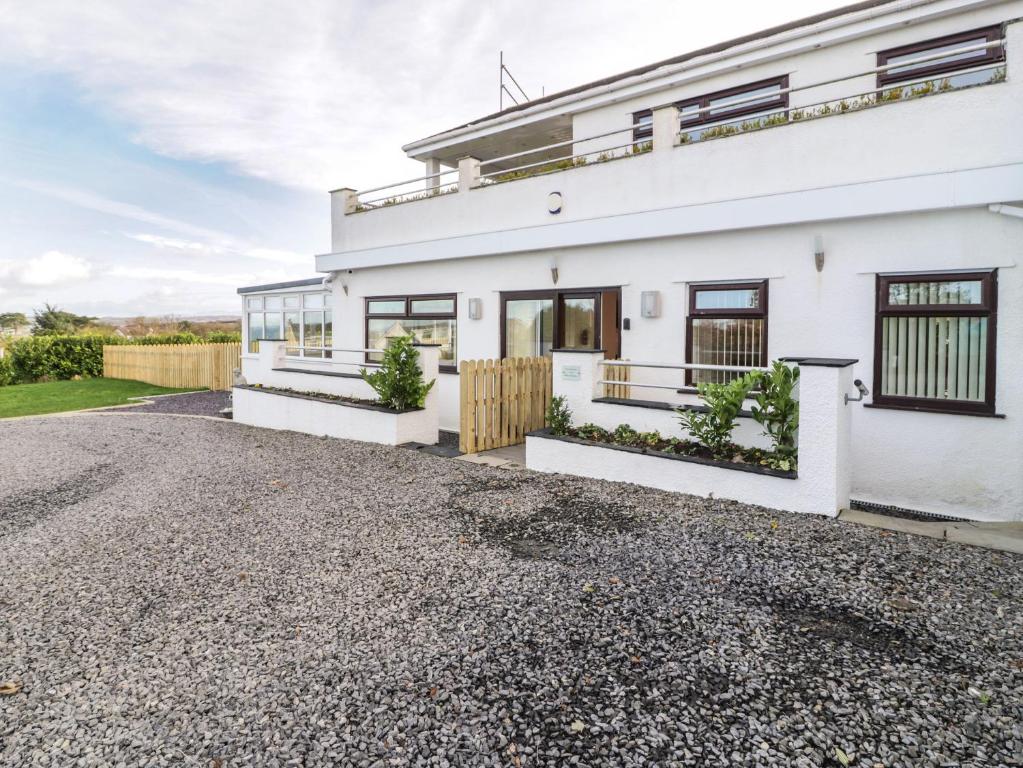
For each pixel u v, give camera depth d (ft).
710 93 31.14
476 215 35.47
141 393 62.03
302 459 28.22
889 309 22.56
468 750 8.36
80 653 11.32
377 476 24.47
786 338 24.91
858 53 26.53
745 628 11.42
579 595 13.02
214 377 64.39
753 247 25.58
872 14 25.05
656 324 28.63
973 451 21.06
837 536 16.07
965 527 17.03
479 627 11.78
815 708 9.00
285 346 42.22
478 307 35.70
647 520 17.84
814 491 17.89
